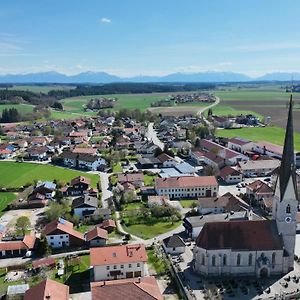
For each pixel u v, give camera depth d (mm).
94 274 112875
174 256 127250
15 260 127938
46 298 88750
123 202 180125
